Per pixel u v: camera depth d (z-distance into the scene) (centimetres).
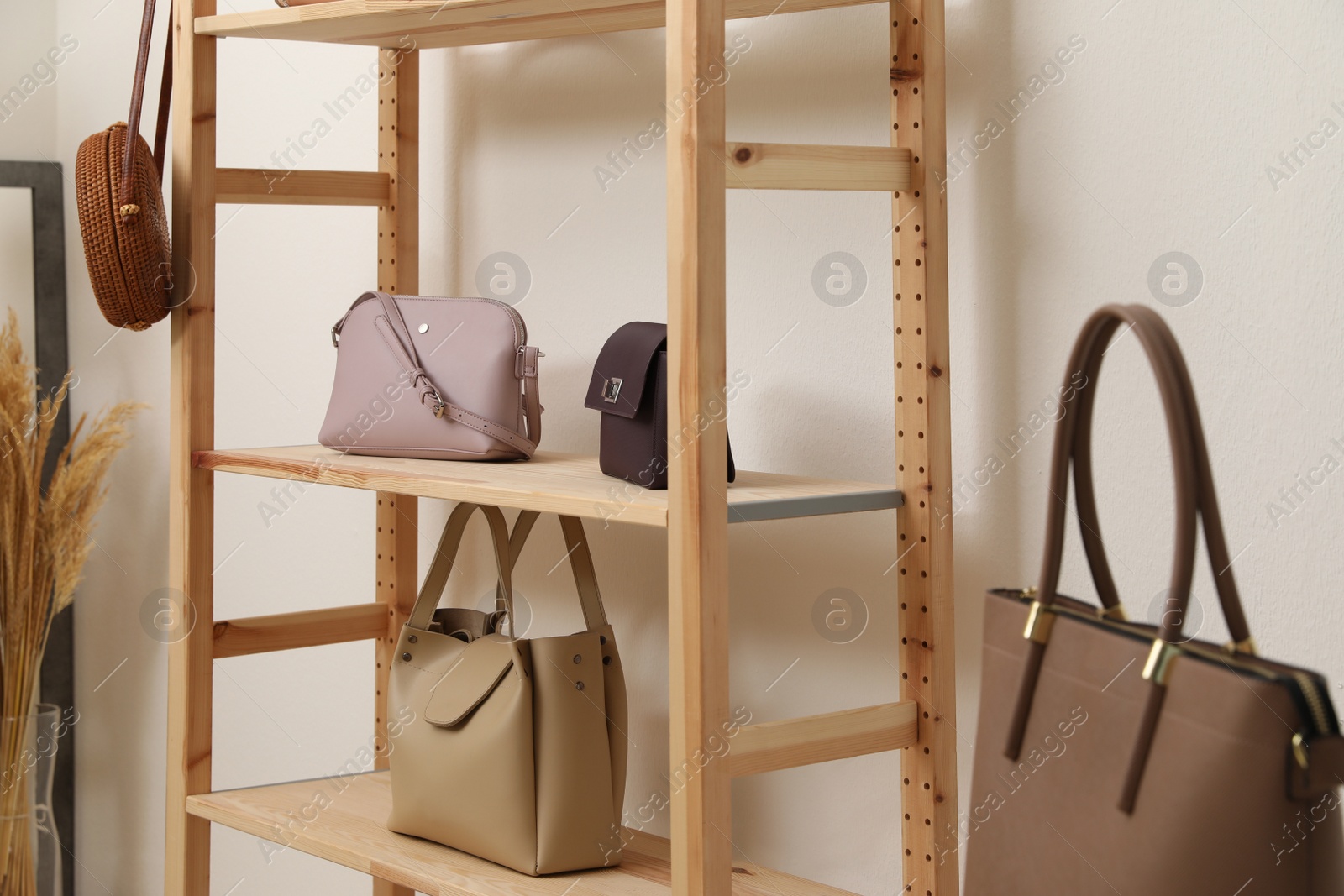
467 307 141
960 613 126
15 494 199
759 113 140
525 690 126
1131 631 112
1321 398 104
